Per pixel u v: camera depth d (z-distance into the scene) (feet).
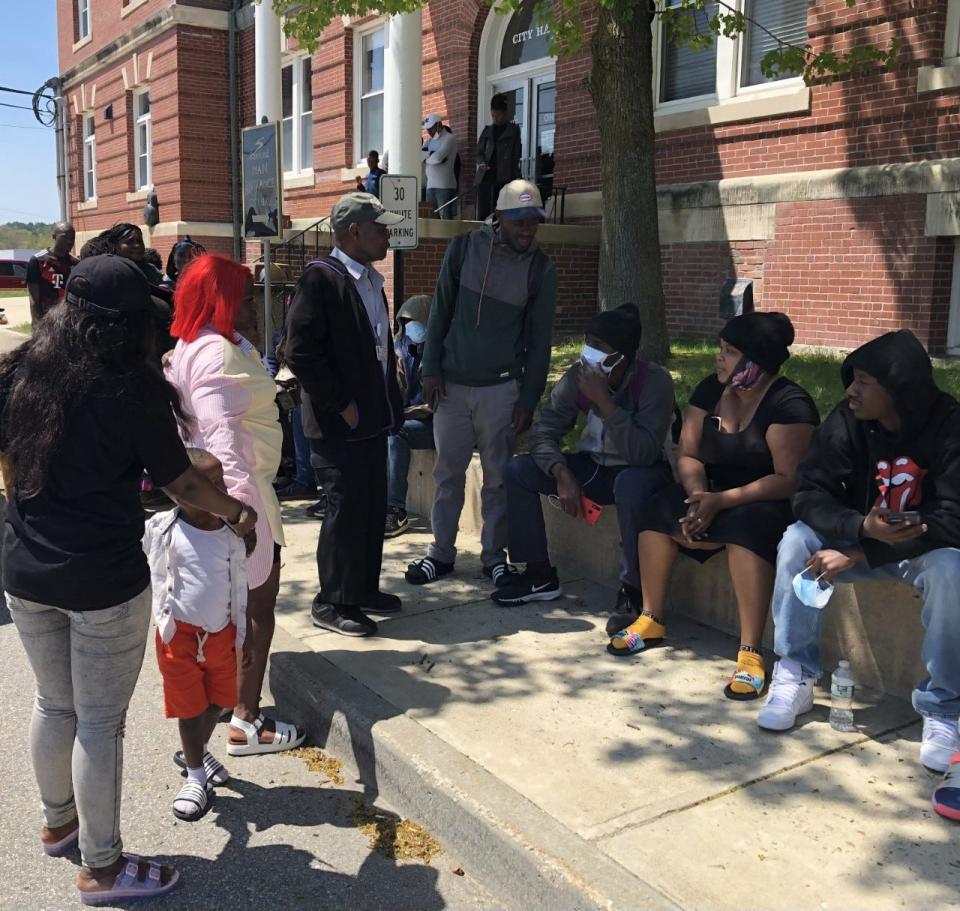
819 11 30.83
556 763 10.85
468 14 45.34
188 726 10.71
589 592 16.70
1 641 16.03
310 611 16.05
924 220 28.32
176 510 10.24
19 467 8.38
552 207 41.47
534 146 44.50
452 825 10.17
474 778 10.39
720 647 14.25
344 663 13.69
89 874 9.27
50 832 9.97
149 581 9.11
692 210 35.81
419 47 38.55
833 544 11.74
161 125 65.36
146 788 11.51
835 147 30.89
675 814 9.78
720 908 8.29
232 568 10.12
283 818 10.95
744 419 13.70
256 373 11.13
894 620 12.35
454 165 44.55
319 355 13.61
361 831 10.72
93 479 8.44
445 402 16.83
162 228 65.82
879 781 10.41
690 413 14.29
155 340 8.79
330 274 13.70
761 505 13.01
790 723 11.62
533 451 15.85
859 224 30.17
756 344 13.23
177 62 62.23
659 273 27.50
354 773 11.98
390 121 39.06
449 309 16.66
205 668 10.35
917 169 28.25
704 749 11.16
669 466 15.58
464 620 15.46
